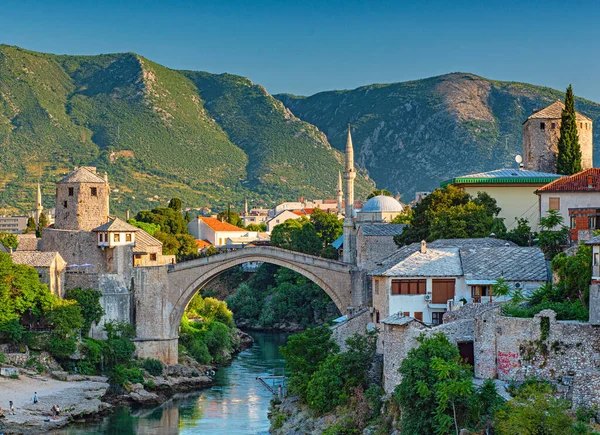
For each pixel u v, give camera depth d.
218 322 171.62
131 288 145.38
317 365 105.81
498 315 76.62
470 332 80.75
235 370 152.88
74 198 150.62
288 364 110.06
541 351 73.69
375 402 85.88
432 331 79.94
